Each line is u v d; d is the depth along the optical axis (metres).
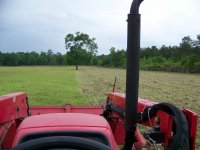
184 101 22.44
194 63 92.19
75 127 3.40
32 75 68.56
